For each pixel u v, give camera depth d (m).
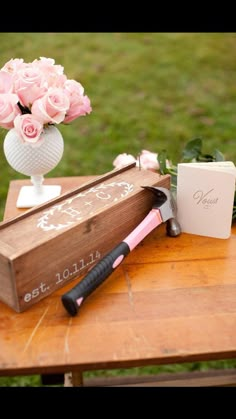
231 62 3.99
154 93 3.57
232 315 0.97
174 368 1.75
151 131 3.12
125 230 1.14
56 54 4.16
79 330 0.93
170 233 1.21
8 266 0.92
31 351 0.89
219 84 3.67
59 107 1.17
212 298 1.01
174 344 0.90
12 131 1.24
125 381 1.41
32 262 0.95
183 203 1.20
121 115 3.31
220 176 1.14
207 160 1.42
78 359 0.87
